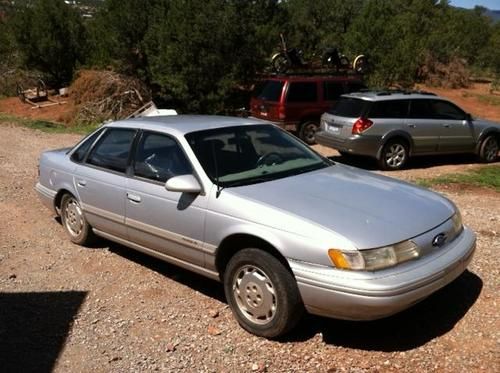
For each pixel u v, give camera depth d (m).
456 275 4.27
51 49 26.59
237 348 4.19
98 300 5.07
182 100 19.53
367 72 22.41
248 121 5.64
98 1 23.69
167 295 5.13
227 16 18.75
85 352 4.21
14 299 5.13
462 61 32.56
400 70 22.34
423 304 4.74
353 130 11.14
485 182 9.79
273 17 23.34
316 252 3.89
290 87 14.29
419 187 5.04
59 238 6.76
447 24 34.94
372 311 3.75
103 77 21.86
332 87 14.67
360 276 3.75
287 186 4.65
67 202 6.46
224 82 18.72
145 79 21.69
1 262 6.06
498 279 5.17
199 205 4.63
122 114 20.62
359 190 4.64
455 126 11.68
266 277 4.20
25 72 27.47
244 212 4.32
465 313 4.57
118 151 5.68
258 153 5.20
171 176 4.96
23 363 4.08
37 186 7.04
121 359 4.10
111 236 5.82
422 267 3.96
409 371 3.80
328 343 4.20
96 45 24.09
